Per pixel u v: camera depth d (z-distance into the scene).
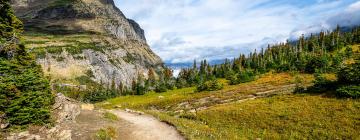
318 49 147.25
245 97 66.50
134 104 87.25
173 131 28.92
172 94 110.69
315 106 38.59
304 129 31.16
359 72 44.03
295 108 39.34
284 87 73.81
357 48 133.50
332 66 95.56
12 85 21.25
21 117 21.31
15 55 24.41
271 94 63.88
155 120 37.03
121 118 38.28
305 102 41.84
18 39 25.09
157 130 29.58
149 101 90.50
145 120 37.16
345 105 36.16
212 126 37.69
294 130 31.52
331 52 139.88
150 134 27.69
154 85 153.62
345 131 28.70
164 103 78.12
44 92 24.42
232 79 108.50
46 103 24.12
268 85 83.75
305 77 89.81
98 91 153.12
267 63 141.50
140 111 49.16
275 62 141.25
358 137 26.70
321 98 42.25
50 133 22.17
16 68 22.86
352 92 39.41
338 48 142.25
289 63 122.00
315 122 32.38
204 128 33.22
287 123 33.88
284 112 38.09
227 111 44.44
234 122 38.09
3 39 23.86
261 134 31.86
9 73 22.19
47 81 25.08
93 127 27.30
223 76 149.62
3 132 20.30
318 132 29.66
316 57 102.38
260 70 132.50
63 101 30.31
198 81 139.50
